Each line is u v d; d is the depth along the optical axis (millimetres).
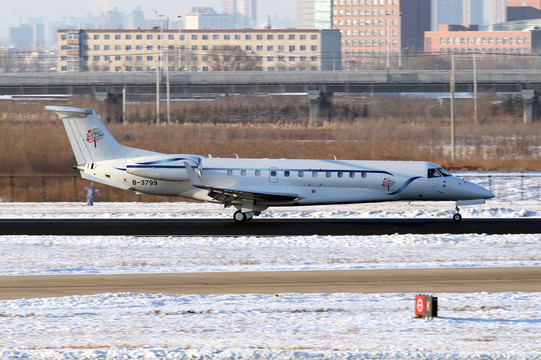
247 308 86125
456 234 144875
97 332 76062
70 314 82875
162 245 131750
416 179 165750
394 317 82875
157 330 76875
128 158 168875
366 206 198625
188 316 82375
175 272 108938
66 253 123750
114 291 96312
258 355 68938
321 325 79188
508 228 155000
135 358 68000
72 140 169125
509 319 82250
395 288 98438
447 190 166125
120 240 136125
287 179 163750
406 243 134000
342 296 92938
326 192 164250
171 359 67938
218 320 80812
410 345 72438
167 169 163750
